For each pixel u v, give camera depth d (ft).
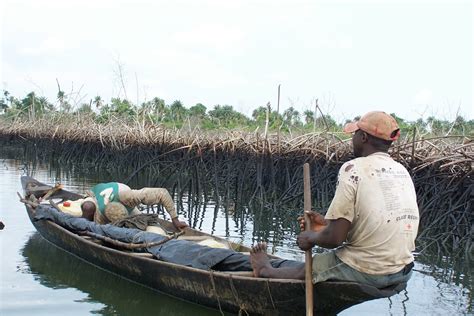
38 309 19.33
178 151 62.39
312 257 15.90
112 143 76.48
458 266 27.66
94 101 92.38
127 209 27.17
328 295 15.89
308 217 15.94
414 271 26.50
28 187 37.78
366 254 14.83
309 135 48.96
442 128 43.91
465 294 22.49
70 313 19.06
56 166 83.56
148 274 21.36
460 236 32.73
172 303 20.38
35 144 96.73
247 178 53.52
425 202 36.35
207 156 57.26
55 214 27.84
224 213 44.01
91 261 25.08
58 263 25.32
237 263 19.56
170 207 26.73
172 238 21.94
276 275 17.26
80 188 55.36
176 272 19.80
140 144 69.15
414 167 35.76
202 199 52.65
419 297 21.95
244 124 76.43
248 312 18.26
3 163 84.74
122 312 19.31
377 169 14.69
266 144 49.93
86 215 27.32
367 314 19.72
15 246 28.32
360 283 14.76
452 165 33.86
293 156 49.73
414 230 15.08
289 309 17.26
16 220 35.17
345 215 14.55
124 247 22.98
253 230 36.37
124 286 22.26
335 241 14.61
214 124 82.07
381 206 14.53
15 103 133.80
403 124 54.03
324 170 45.44
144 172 70.59
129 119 79.77
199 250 20.48
